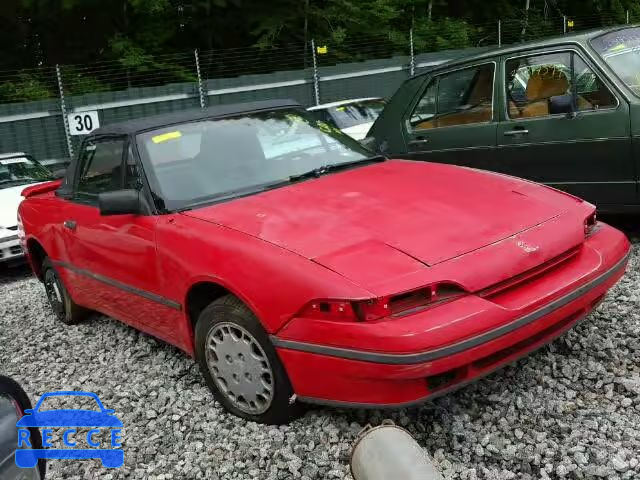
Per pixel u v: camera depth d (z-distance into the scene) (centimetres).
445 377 307
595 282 346
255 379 346
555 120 582
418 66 2319
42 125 1795
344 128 1148
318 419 347
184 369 444
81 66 2309
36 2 2492
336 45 2584
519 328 308
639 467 281
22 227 596
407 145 691
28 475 211
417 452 231
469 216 350
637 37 602
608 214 614
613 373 357
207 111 470
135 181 426
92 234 464
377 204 367
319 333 303
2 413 204
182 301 380
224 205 396
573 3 3494
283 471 315
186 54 2428
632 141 542
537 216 355
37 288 787
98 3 2544
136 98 1889
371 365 291
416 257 313
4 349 557
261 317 324
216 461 332
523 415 331
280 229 349
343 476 303
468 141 641
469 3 3316
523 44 618
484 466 299
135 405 406
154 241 395
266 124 466
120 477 334
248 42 2714
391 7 2712
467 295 306
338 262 313
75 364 491
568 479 282
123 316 471
